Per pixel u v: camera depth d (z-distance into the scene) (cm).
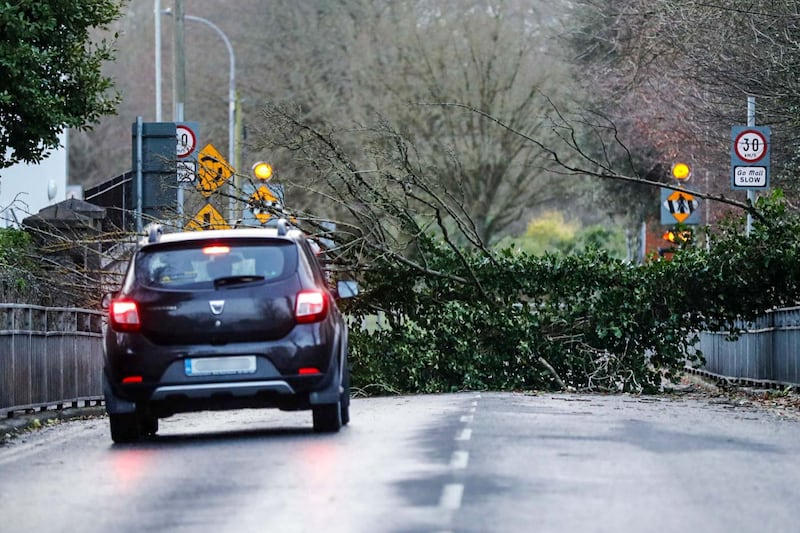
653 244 11075
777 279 5266
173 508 2198
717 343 6525
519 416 3600
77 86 5109
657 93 7606
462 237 14612
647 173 10694
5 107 4962
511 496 2198
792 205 7056
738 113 6750
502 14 13338
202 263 3228
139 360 3173
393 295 5366
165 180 5425
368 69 13438
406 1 13575
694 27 6394
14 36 4809
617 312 5291
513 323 5269
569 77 12100
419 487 2298
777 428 3422
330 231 5278
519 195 13575
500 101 13225
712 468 2566
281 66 14388
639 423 3444
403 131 5762
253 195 5331
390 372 5338
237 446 3052
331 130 5312
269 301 3184
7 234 5088
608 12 8288
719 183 8006
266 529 1978
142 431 3534
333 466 2603
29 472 2758
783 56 5941
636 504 2144
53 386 4316
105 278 5266
